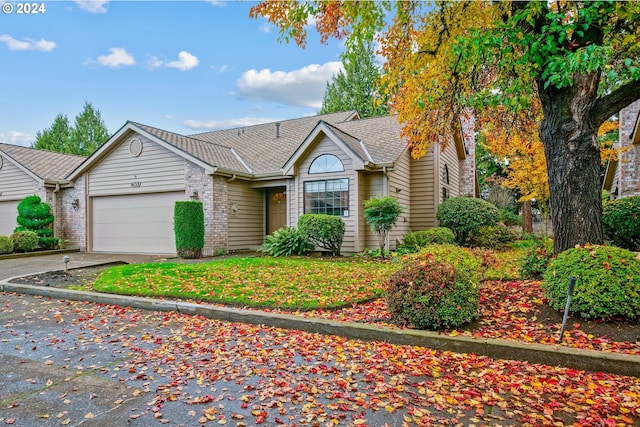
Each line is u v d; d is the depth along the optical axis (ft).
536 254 21.59
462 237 45.14
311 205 41.27
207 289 22.09
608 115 17.66
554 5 17.99
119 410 9.48
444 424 8.75
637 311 13.65
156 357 13.16
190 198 42.86
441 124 28.53
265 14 21.58
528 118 28.66
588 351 11.96
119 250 48.42
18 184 53.62
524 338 13.57
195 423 8.87
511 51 17.42
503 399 9.91
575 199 17.85
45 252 47.19
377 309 18.06
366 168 38.19
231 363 12.59
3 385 10.96
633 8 14.79
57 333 16.02
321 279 24.56
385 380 11.16
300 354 13.35
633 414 9.07
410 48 24.58
